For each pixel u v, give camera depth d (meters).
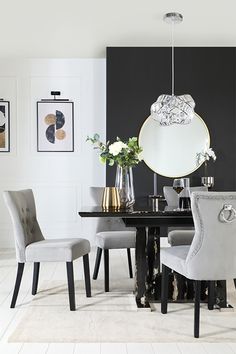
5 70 6.29
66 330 2.80
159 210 3.21
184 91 5.72
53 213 6.33
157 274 3.52
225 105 5.73
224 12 4.59
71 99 6.32
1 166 6.30
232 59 5.72
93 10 4.53
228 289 3.87
